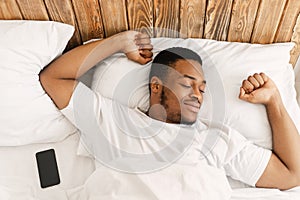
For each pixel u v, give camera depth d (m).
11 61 0.96
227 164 0.98
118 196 0.82
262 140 1.03
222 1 1.04
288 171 0.98
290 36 1.15
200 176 0.85
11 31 0.99
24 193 0.95
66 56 1.05
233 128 1.04
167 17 1.11
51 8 1.05
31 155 1.02
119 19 1.11
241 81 1.06
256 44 1.14
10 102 0.96
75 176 0.99
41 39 1.00
